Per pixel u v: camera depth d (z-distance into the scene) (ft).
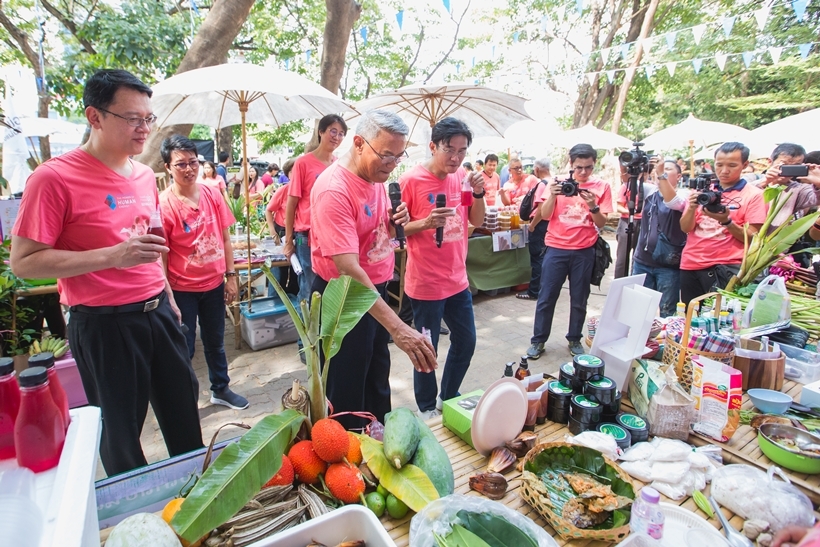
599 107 47.65
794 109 53.01
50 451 2.90
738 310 7.19
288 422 3.73
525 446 4.66
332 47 20.16
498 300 18.58
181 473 4.19
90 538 2.72
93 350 5.91
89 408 3.50
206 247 9.48
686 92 57.72
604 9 46.96
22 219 5.17
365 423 7.11
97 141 5.60
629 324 5.55
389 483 3.77
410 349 5.49
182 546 3.15
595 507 3.66
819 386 5.57
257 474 3.35
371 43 47.03
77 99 25.32
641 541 3.48
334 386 6.98
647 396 5.13
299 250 12.60
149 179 6.49
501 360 13.02
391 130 5.91
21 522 2.31
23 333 10.21
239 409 10.29
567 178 11.98
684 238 11.43
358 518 3.34
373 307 5.66
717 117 58.70
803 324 7.34
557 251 12.28
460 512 3.45
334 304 4.29
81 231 5.53
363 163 6.24
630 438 4.77
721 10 45.62
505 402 4.62
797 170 9.38
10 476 2.73
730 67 52.39
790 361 6.33
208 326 9.99
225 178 29.99
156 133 16.66
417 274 8.41
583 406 4.92
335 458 3.77
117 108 5.34
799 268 9.47
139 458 6.42
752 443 4.85
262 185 29.07
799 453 4.31
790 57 47.91
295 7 38.75
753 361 5.83
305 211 12.34
